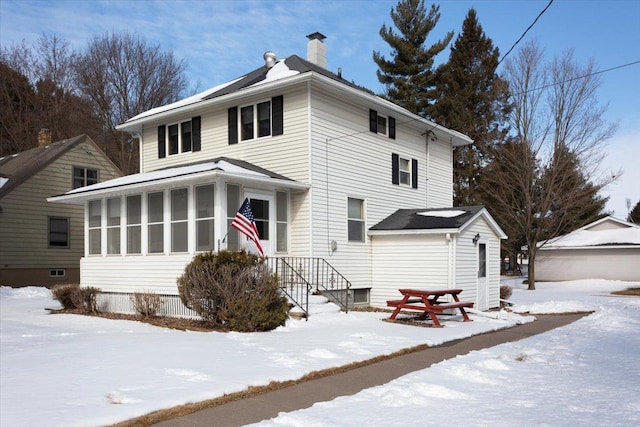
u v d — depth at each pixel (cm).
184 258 1422
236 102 1762
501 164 3375
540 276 3678
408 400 634
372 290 1770
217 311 1223
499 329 1269
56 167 2595
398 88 4150
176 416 576
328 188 1636
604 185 3088
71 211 2641
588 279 3441
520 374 780
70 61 4041
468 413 579
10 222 2397
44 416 549
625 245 3350
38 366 786
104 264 1639
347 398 648
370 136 1836
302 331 1170
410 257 1688
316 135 1602
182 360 827
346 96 1731
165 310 1459
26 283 2439
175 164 1939
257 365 804
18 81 3816
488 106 3959
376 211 1836
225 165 1441
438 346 1024
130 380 701
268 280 1224
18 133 3775
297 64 1825
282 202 1581
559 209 3194
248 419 571
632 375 772
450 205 2302
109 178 2830
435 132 2208
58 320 1434
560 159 3081
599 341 1090
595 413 576
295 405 623
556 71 3036
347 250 1689
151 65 4225
